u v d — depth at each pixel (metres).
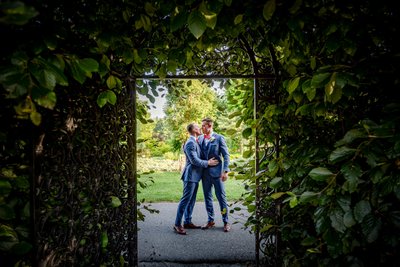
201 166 4.16
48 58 1.00
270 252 2.53
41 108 1.39
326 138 1.89
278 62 2.35
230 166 2.73
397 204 1.14
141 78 2.46
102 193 1.95
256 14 1.54
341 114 1.69
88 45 1.57
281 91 2.35
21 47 0.98
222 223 4.71
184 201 4.17
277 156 2.31
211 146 4.31
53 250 1.51
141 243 3.79
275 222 2.42
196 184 4.24
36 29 1.05
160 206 5.90
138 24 1.62
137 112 2.64
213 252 3.47
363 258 1.35
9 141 1.27
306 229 1.92
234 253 3.43
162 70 2.12
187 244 3.74
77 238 1.69
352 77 1.20
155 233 4.20
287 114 2.12
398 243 1.07
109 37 1.48
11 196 1.33
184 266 3.11
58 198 1.52
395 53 1.28
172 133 11.93
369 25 1.35
